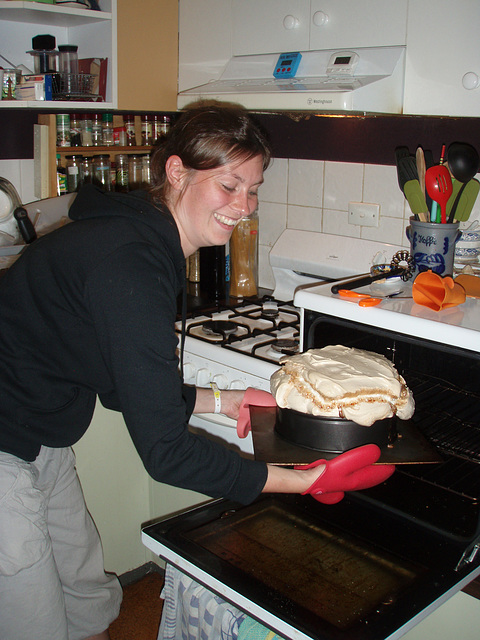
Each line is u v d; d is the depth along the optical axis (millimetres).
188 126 939
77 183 1779
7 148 1749
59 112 1755
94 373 996
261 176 969
